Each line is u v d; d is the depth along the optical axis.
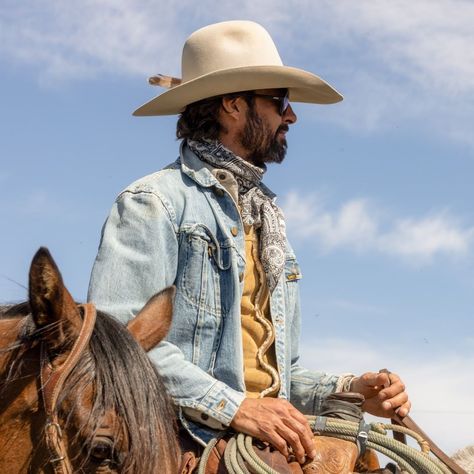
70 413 3.25
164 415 3.37
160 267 4.32
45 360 3.33
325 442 4.14
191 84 4.62
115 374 3.30
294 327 4.88
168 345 4.18
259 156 4.71
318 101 5.04
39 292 3.29
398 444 4.13
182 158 4.62
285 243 4.67
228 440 4.13
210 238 4.44
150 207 4.38
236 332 4.38
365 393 4.66
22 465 3.23
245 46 4.76
